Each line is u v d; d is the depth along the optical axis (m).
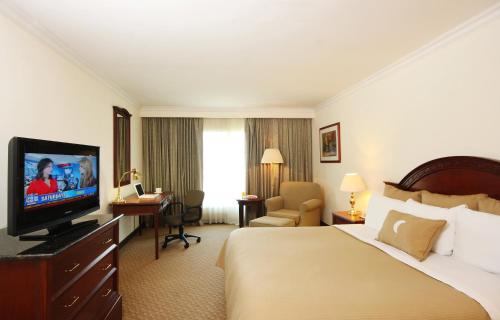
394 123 2.96
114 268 2.00
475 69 2.06
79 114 2.72
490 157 1.97
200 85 3.62
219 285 2.69
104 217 2.00
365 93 3.49
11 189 1.28
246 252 1.96
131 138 4.36
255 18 1.97
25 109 1.96
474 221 1.73
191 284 2.71
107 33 2.16
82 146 1.84
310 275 1.51
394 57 2.74
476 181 2.04
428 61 2.49
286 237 2.34
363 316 1.15
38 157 1.43
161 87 3.69
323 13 1.92
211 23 2.03
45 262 1.21
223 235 4.45
